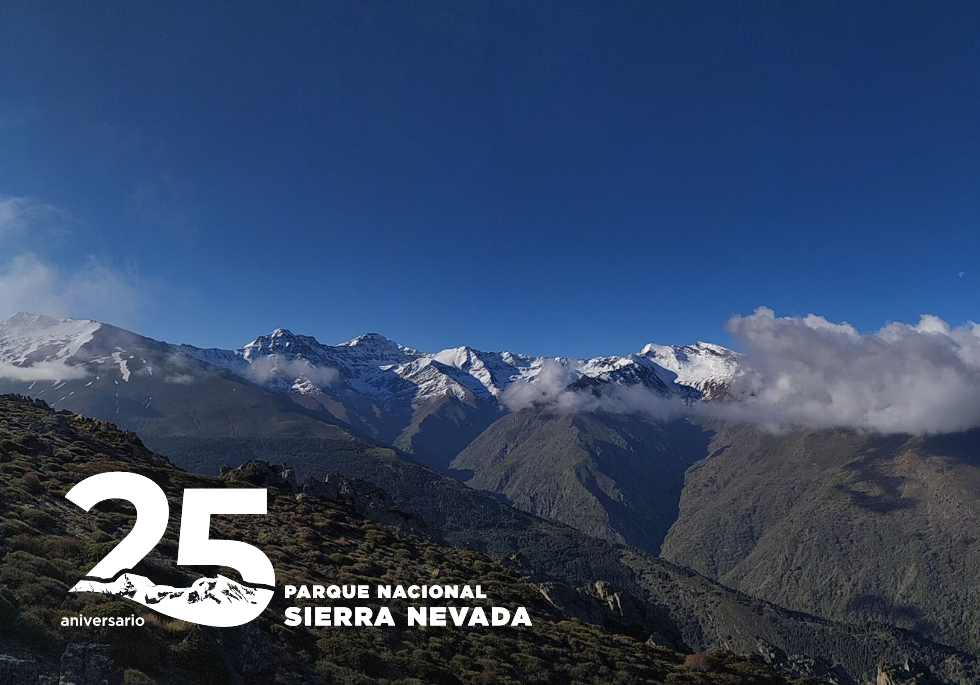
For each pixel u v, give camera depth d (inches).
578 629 2266.2
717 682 1942.7
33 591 995.3
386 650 1414.9
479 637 1774.1
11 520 1332.4
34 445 2396.7
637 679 1795.0
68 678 802.8
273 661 1162.6
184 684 943.7
